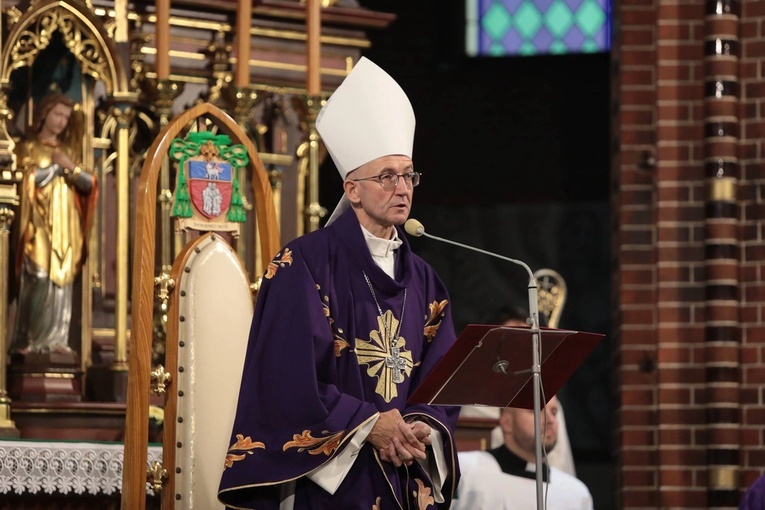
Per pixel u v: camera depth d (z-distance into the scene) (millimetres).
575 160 32000
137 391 15555
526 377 14289
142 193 15961
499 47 32688
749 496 16938
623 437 26219
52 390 21188
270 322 14383
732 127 25625
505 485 23312
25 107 22016
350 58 24656
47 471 18297
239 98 22078
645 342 26375
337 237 14953
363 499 14211
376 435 13945
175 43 23109
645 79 26859
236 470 13977
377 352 14695
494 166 32250
